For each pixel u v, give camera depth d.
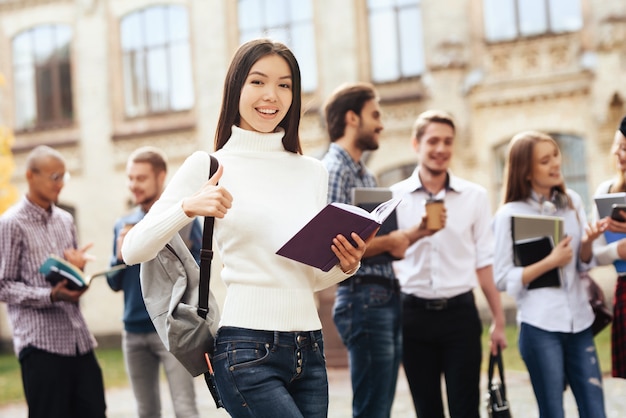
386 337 5.69
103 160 22.69
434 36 19.69
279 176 3.88
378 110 6.04
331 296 16.14
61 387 6.19
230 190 3.78
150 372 6.79
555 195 6.18
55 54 23.34
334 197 5.78
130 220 7.05
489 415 6.09
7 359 20.41
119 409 11.48
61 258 6.48
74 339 6.24
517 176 6.15
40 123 23.38
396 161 19.94
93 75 22.84
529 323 5.85
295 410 3.62
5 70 23.61
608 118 18.52
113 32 22.75
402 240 5.58
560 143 19.02
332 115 6.04
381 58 20.20
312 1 20.64
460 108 19.50
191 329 3.73
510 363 13.40
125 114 22.69
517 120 19.17
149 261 3.88
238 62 3.92
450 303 6.09
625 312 5.98
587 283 6.18
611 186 6.36
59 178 6.42
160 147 22.14
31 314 6.15
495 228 6.10
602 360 12.82
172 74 22.30
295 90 3.97
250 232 3.73
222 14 21.56
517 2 19.27
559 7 18.98
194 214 3.52
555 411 5.75
